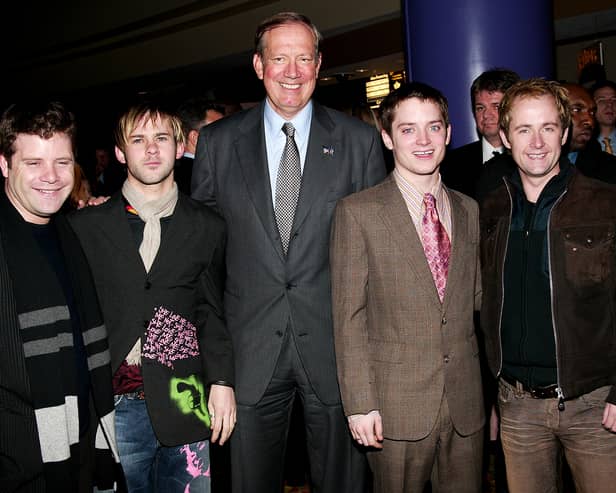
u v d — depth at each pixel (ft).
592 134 9.86
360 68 29.32
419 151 7.16
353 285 7.31
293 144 8.06
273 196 8.05
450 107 12.21
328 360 8.02
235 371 7.98
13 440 5.94
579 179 7.02
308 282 7.94
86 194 9.87
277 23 7.86
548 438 7.17
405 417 7.18
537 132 6.88
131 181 7.54
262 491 8.23
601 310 6.88
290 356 8.02
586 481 7.00
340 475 8.24
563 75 26.68
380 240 7.27
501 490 9.56
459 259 7.36
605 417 6.77
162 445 7.26
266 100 8.29
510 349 7.18
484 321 7.53
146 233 7.34
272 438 8.20
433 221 7.35
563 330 6.84
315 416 8.18
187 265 7.43
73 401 6.35
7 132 6.14
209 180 8.30
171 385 7.25
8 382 5.93
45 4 40.06
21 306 6.08
